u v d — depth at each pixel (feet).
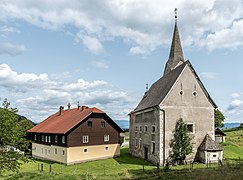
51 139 167.22
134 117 176.65
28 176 106.52
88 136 159.74
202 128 137.39
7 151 85.30
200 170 96.63
